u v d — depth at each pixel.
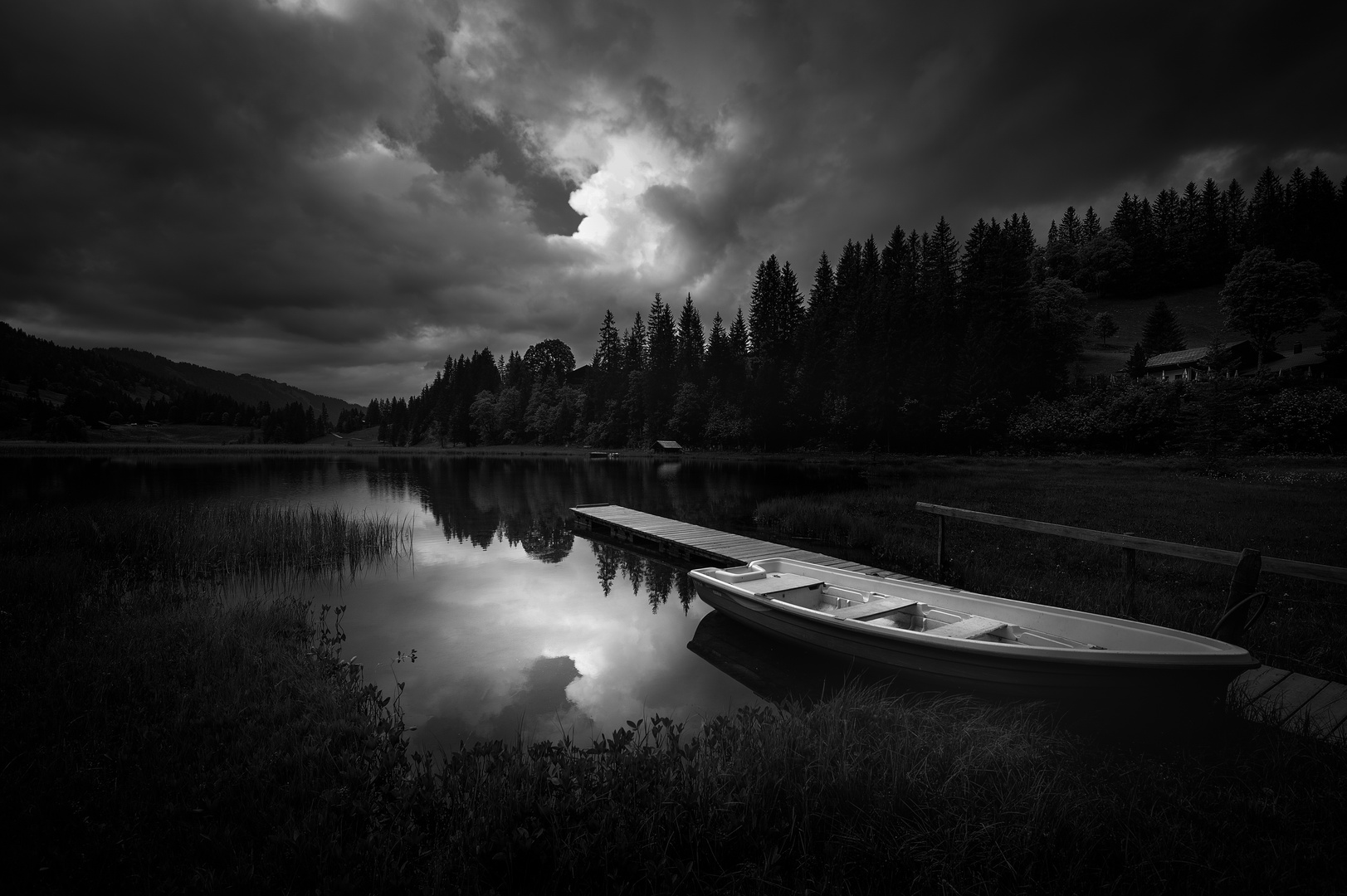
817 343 67.19
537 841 3.31
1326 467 28.62
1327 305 69.81
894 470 40.31
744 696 6.32
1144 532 13.50
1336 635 6.90
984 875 2.99
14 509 19.70
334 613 9.44
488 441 106.38
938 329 61.38
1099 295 101.62
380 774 4.25
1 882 3.07
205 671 5.95
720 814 3.48
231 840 3.46
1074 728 4.91
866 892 2.96
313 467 51.19
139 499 24.31
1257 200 121.44
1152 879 2.95
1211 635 6.00
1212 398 36.56
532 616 9.41
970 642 5.24
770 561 9.16
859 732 4.50
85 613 7.90
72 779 3.98
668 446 72.19
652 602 10.26
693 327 84.25
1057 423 48.84
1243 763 4.11
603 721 5.72
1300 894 2.86
